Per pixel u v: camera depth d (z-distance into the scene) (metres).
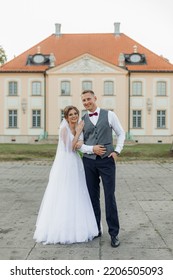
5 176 14.63
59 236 5.86
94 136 5.92
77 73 49.47
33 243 5.89
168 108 49.94
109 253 5.39
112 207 5.77
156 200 9.41
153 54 52.47
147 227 6.84
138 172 15.85
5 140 50.41
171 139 49.78
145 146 34.59
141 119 49.97
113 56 52.41
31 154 25.86
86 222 6.02
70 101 49.62
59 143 6.20
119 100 49.62
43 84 50.09
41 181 13.13
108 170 5.86
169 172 15.84
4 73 50.22
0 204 8.98
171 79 49.91
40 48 53.78
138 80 49.84
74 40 55.44
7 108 50.44
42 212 6.07
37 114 50.34
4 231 6.59
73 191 6.01
